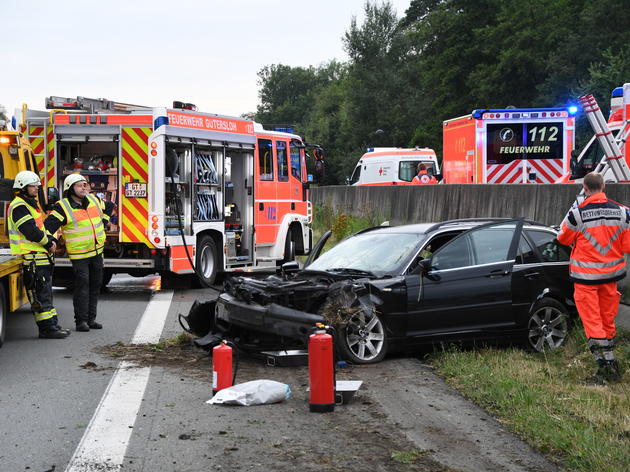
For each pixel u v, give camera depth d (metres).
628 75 39.38
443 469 5.27
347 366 8.50
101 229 10.88
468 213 18.89
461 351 8.95
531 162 22.11
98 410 6.70
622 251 8.10
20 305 10.21
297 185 19.28
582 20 51.16
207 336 9.17
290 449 5.68
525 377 7.86
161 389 7.46
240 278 9.29
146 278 18.00
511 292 9.21
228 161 16.75
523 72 54.94
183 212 15.31
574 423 6.23
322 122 102.62
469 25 63.72
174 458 5.46
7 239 11.39
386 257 9.27
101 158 15.23
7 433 6.06
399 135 75.88
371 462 5.40
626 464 5.29
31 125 15.19
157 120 14.66
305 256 21.66
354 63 78.06
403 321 8.75
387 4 77.06
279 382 7.64
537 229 9.77
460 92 64.75
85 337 10.26
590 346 8.02
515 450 5.69
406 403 6.99
